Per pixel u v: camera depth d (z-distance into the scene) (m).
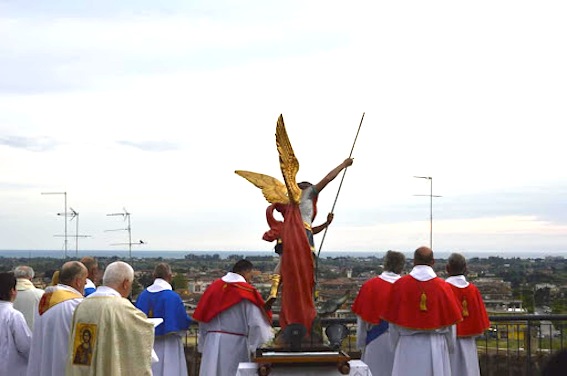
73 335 7.15
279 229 8.17
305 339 7.82
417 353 8.99
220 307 9.39
